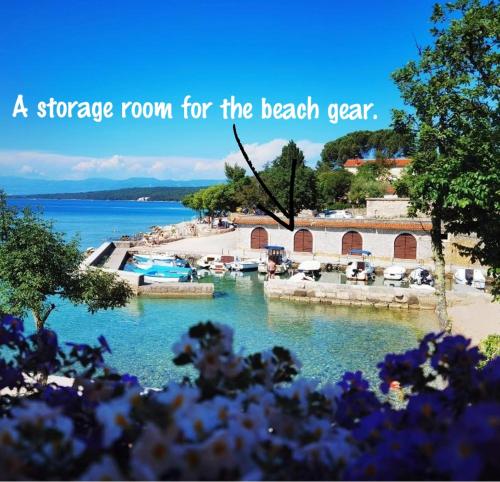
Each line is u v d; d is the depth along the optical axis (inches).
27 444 79.4
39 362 133.3
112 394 116.9
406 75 660.7
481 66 619.8
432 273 1955.0
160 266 2023.9
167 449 76.2
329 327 1264.8
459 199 529.3
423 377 121.5
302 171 3243.1
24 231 705.6
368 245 2251.5
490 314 1175.6
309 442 95.0
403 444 84.4
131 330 1165.1
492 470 75.5
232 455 76.8
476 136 569.6
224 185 4084.6
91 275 768.9
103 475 77.2
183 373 844.6
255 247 2466.8
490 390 101.8
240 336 1157.7
